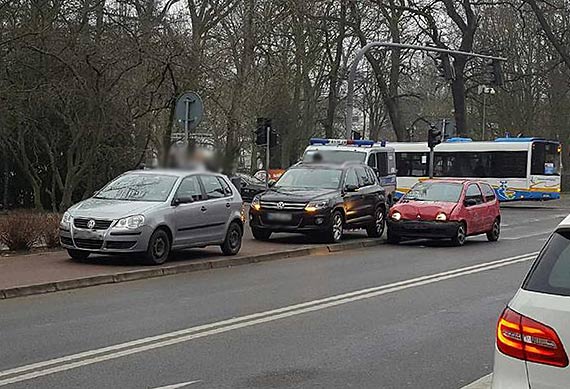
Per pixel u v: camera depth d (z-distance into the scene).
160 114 21.31
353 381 7.26
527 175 39.00
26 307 10.95
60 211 19.89
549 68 48.59
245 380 7.25
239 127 32.12
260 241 19.98
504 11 51.53
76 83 18.98
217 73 25.05
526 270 15.44
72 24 20.19
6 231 16.06
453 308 11.11
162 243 14.83
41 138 21.52
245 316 10.32
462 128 42.69
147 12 24.31
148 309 10.80
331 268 15.55
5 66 19.39
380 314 10.60
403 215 20.44
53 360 7.94
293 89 43.66
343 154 26.75
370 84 47.91
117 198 15.38
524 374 4.33
